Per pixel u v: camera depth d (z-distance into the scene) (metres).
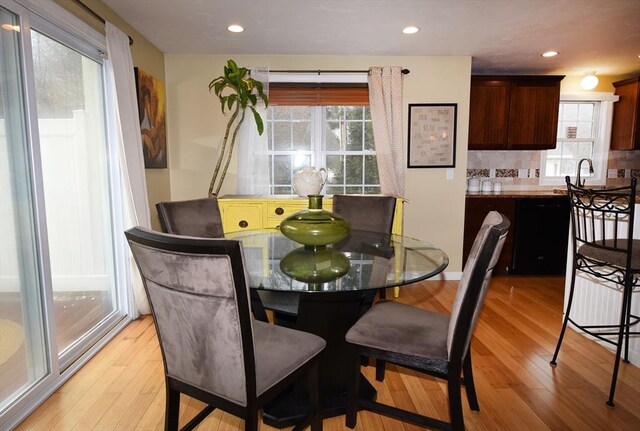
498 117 4.19
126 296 2.92
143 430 1.74
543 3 2.60
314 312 1.90
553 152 4.75
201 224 2.62
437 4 2.62
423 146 3.97
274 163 4.05
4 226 1.79
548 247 4.20
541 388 2.07
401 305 1.92
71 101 2.38
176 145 3.88
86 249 2.54
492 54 3.78
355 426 1.78
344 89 3.89
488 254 1.33
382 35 3.24
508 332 2.78
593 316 2.63
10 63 1.82
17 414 1.80
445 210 4.06
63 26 2.19
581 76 4.62
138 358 2.37
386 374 2.24
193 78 3.82
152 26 3.04
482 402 1.95
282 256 2.05
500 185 4.50
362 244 2.35
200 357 1.27
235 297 1.13
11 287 1.84
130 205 2.77
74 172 2.41
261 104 3.84
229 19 2.90
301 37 3.30
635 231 2.30
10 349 1.83
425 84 3.90
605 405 1.92
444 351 1.49
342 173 4.10
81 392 2.02
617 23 2.95
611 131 4.70
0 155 1.77
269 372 1.31
